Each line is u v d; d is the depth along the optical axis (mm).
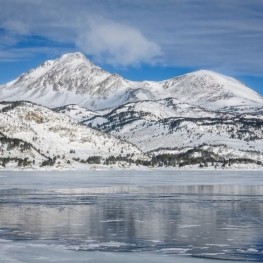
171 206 96312
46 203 100812
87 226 69375
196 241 58375
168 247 54969
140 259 49031
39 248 53750
